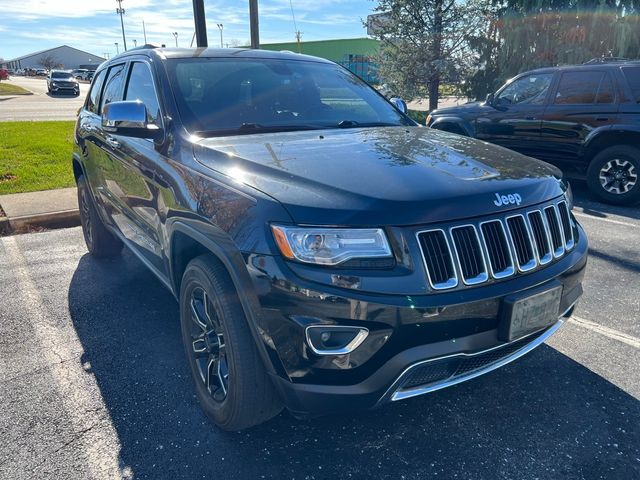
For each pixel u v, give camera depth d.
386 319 1.92
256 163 2.32
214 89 3.19
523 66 14.99
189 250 2.74
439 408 2.64
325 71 3.86
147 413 2.63
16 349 3.27
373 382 1.98
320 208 1.96
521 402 2.68
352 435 2.45
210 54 3.49
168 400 2.74
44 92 38.62
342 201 1.99
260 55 3.69
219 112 3.05
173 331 3.51
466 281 2.05
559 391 2.76
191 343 2.66
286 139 2.79
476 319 2.07
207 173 2.44
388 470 2.23
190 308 2.62
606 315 3.62
